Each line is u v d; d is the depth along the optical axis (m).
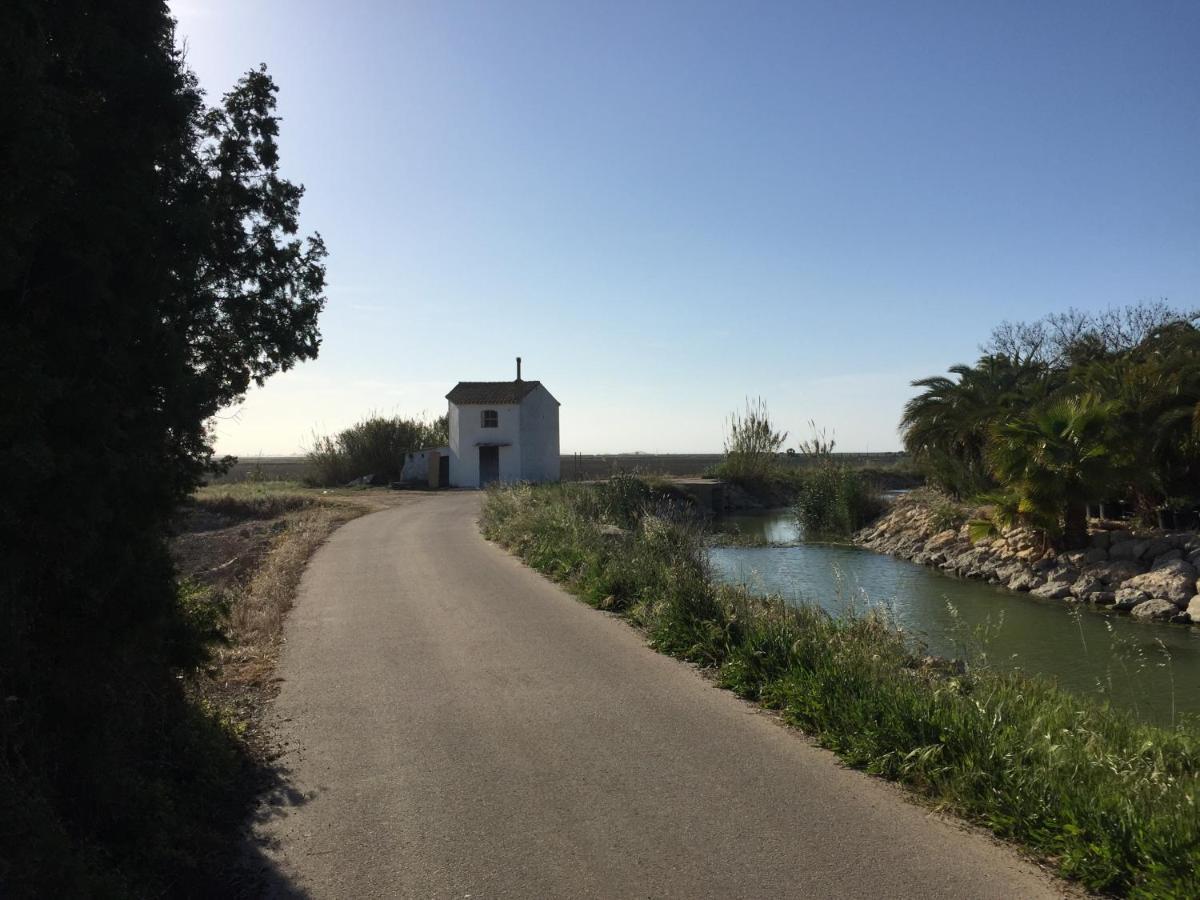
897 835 4.76
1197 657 12.57
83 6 4.58
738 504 46.03
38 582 4.39
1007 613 16.36
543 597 12.46
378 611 11.61
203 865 4.55
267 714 7.18
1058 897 4.09
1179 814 4.39
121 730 4.98
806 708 6.67
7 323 4.03
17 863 3.38
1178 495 20.44
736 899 4.12
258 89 6.29
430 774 5.80
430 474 45.53
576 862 4.53
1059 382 29.98
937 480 32.22
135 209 4.61
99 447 4.34
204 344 6.16
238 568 19.27
